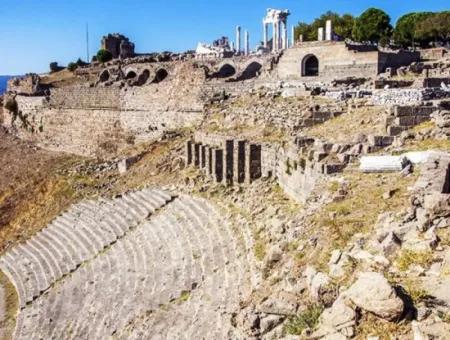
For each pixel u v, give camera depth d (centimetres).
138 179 6838
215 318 3112
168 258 4422
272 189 4716
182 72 8538
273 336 2139
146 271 4397
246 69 9375
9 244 7106
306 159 4028
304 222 3073
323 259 2455
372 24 11719
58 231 6588
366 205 2911
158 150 7444
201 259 4078
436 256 2225
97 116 9931
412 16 11588
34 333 4500
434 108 4166
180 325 3297
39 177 8988
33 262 6175
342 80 6588
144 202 5916
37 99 11312
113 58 16138
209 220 4741
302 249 2719
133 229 5469
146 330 3444
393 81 5941
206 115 7012
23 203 8350
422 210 2539
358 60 7462
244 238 4022
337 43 7656
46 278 5612
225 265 3788
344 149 3812
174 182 6116
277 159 4856
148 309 3738
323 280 2230
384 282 1861
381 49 8162
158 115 8812
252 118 5972
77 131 10362
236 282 3412
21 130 11750
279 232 3547
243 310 2531
